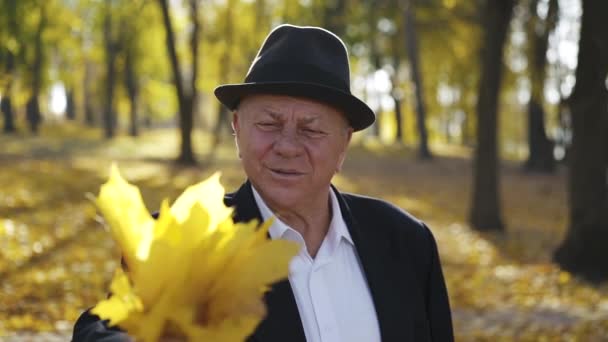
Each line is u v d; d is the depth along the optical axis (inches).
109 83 1432.1
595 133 414.9
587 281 396.5
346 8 1135.0
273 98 71.9
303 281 75.2
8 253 335.6
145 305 35.2
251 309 36.0
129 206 36.2
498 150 581.0
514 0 560.7
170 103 1854.1
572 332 276.7
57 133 1429.6
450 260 443.8
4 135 1262.3
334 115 73.2
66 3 1195.9
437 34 1203.2
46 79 1312.7
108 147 1159.6
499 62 572.1
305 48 73.4
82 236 411.5
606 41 407.5
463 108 1453.0
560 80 815.7
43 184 589.3
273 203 75.6
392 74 1460.4
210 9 1138.7
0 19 573.6
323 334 74.0
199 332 34.7
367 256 79.8
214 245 35.6
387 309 77.8
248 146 73.9
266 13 1168.8
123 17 1202.6
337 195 83.4
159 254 34.5
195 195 38.1
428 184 905.5
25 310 261.1
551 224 633.6
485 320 296.5
